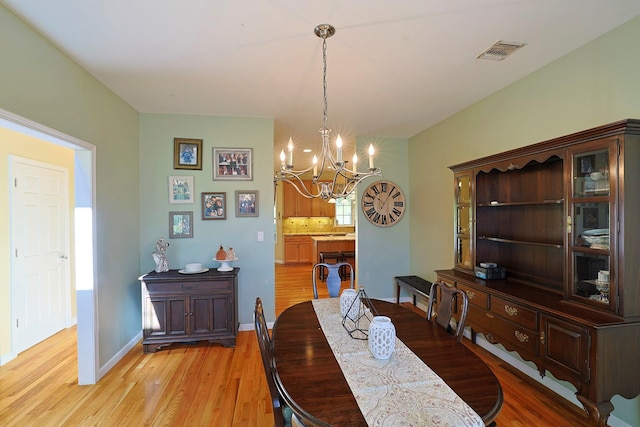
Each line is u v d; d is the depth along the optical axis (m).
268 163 3.93
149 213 3.71
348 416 1.13
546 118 2.59
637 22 1.95
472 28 2.07
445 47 2.30
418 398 1.23
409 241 5.08
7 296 3.11
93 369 2.69
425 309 4.61
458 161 3.76
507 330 2.42
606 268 1.90
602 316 1.85
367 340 1.83
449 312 2.07
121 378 2.78
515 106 2.90
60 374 2.84
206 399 2.47
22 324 3.30
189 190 3.79
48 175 3.70
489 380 1.37
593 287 1.99
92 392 2.56
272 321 3.96
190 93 3.13
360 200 4.97
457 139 3.77
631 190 1.76
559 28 2.07
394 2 1.80
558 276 2.55
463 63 2.55
